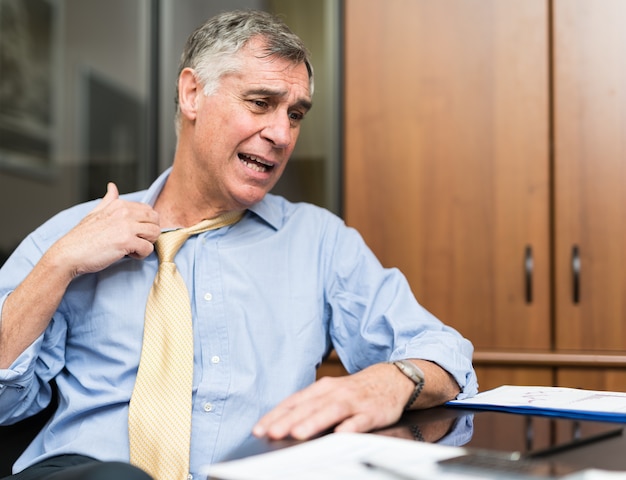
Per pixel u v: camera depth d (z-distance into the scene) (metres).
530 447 0.82
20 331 1.28
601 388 2.21
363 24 2.42
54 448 1.35
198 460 1.31
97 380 1.37
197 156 1.42
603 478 0.66
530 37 2.34
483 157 2.36
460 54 2.37
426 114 2.38
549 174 2.33
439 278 2.37
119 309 1.38
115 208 1.34
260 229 1.51
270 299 1.44
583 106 2.31
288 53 1.38
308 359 1.43
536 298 2.33
